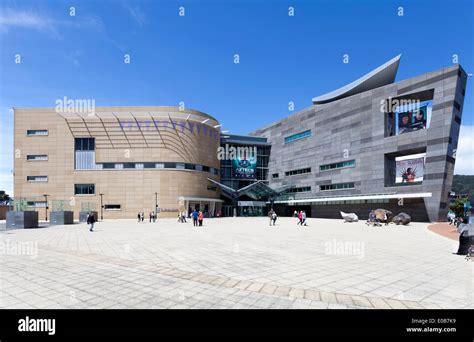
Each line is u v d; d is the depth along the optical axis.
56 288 6.62
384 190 44.19
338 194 52.31
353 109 50.44
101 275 7.84
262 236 19.05
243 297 5.98
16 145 50.75
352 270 8.56
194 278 7.50
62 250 12.47
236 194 59.25
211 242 15.48
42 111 51.19
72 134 50.88
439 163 37.91
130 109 51.66
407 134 41.81
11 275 7.86
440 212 37.81
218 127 61.72
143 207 50.03
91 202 49.38
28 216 27.91
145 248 13.07
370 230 24.88
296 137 64.25
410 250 12.73
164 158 51.38
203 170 56.34
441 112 38.41
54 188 49.91
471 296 6.14
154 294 6.18
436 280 7.44
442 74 38.84
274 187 70.44
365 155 47.69
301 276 7.77
